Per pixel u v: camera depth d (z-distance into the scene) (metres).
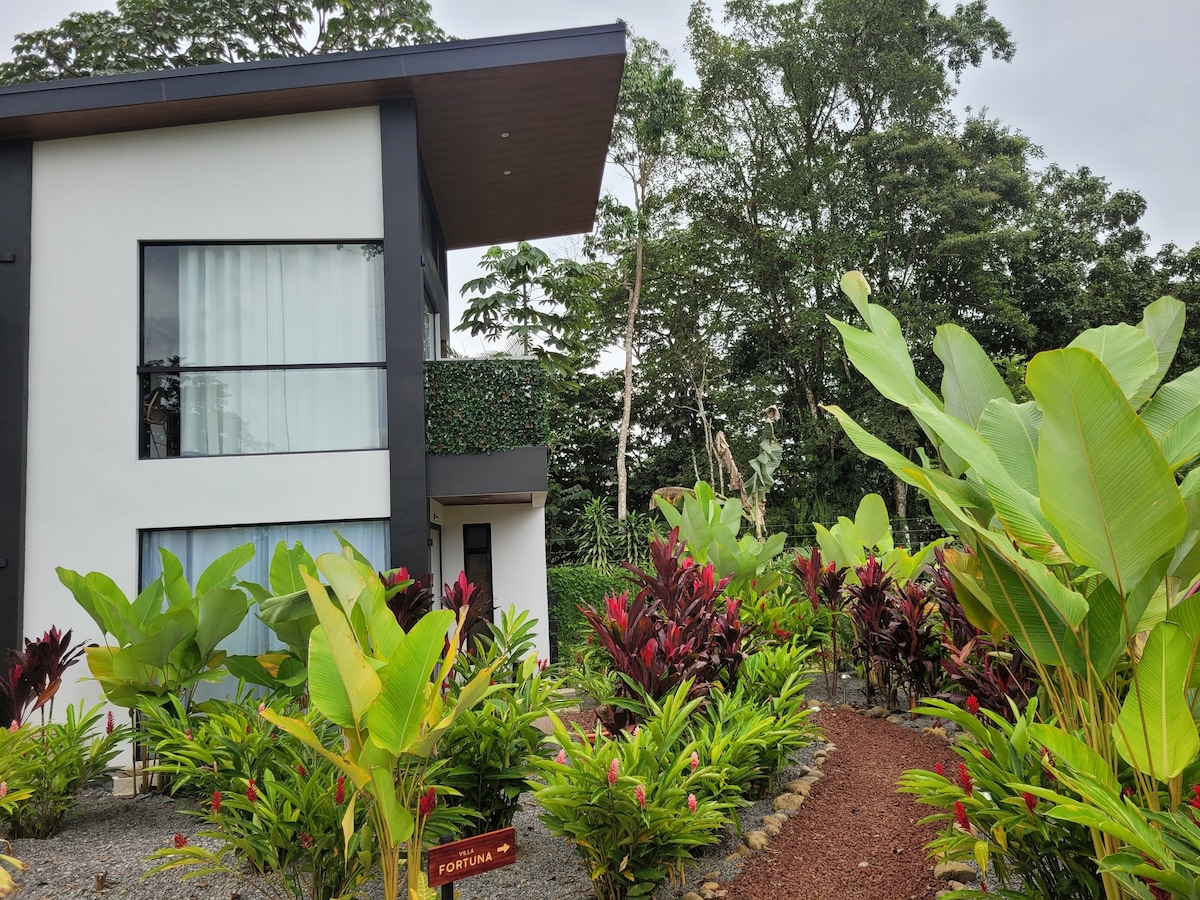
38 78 15.84
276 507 7.05
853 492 21.95
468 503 9.67
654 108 19.69
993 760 3.04
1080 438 2.28
